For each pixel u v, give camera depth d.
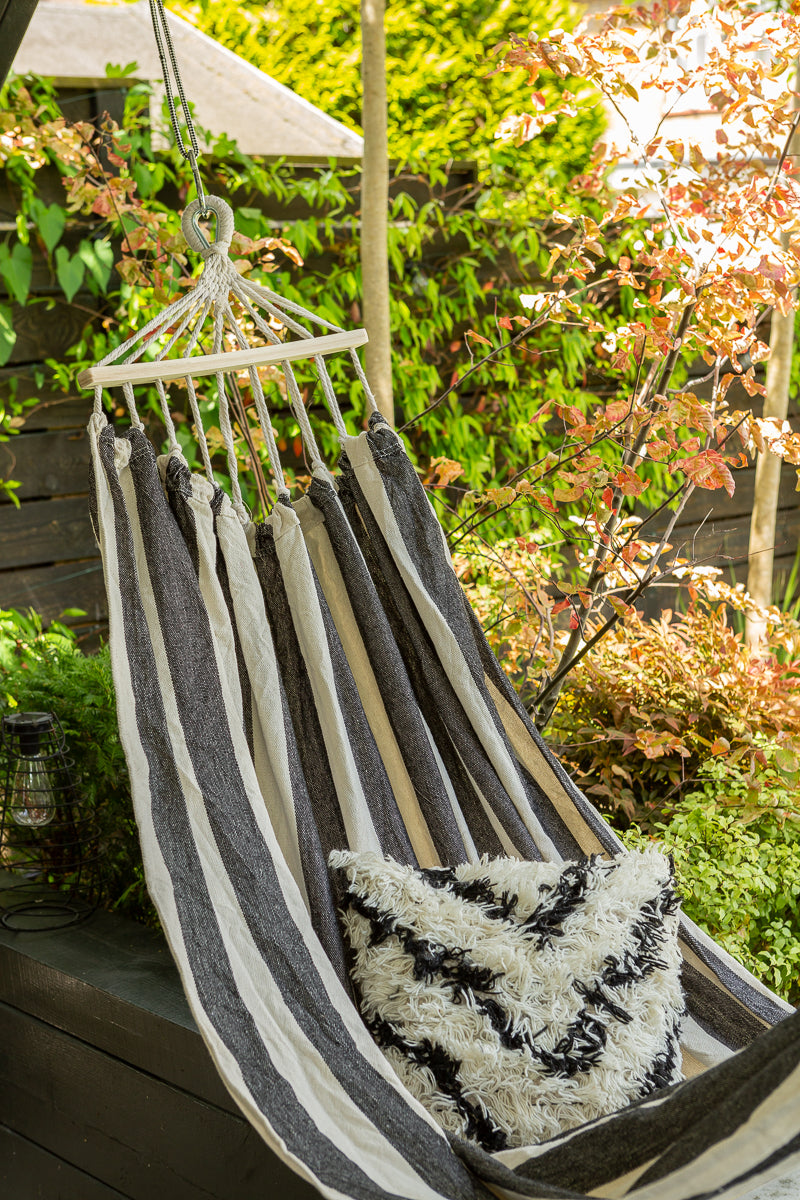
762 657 2.73
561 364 3.88
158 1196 1.70
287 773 1.59
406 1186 1.17
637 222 3.69
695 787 2.54
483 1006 1.38
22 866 2.16
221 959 1.34
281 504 1.77
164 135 3.18
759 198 2.14
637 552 2.41
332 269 3.47
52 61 3.10
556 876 1.50
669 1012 1.46
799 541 4.65
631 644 2.80
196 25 4.97
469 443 3.73
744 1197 1.27
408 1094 1.29
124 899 2.17
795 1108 1.05
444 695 1.76
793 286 2.18
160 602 1.56
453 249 3.74
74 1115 1.83
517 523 3.37
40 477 3.13
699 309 2.09
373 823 1.65
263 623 1.68
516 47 2.18
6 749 2.10
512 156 4.00
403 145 4.77
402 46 4.85
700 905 2.06
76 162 2.80
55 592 3.19
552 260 2.28
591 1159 1.18
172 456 1.68
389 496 1.81
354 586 1.77
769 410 3.03
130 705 1.47
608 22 2.16
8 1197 1.99
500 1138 1.32
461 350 3.74
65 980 1.80
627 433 2.16
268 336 1.83
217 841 1.43
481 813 1.74
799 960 2.14
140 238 2.74
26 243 2.96
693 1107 1.13
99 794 2.17
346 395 3.46
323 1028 1.33
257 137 3.38
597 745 2.66
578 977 1.42
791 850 2.21
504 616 2.58
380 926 1.43
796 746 2.31
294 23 4.96
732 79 2.16
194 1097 1.61
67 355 3.14
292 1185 1.46
